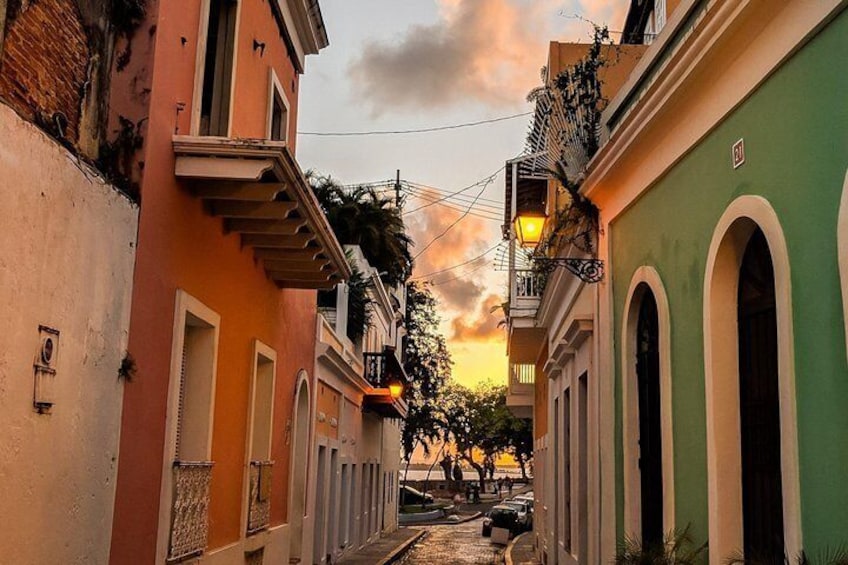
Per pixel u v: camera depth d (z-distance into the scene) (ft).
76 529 18.49
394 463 119.14
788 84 18.12
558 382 55.21
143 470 22.36
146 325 22.36
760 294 21.01
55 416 17.38
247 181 25.38
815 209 16.72
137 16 22.58
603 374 33.37
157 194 23.00
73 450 18.29
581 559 41.91
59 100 18.24
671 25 25.31
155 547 23.31
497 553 90.38
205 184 25.82
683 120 24.44
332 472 65.41
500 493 250.57
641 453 29.60
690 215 24.20
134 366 21.25
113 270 20.16
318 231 31.30
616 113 32.55
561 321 50.65
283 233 30.04
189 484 25.61
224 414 29.94
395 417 104.27
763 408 20.61
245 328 32.63
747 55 20.01
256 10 33.14
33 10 16.89
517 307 62.44
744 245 21.59
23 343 15.93
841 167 15.79
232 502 31.24
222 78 29.94
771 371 20.27
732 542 21.27
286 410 41.52
